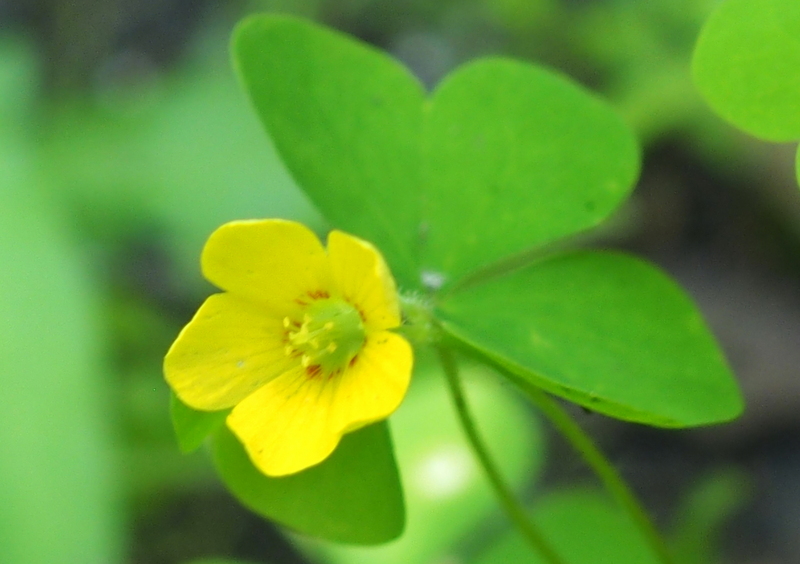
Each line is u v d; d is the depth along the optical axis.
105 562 0.21
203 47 0.36
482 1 0.36
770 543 0.25
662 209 0.32
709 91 0.18
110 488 0.22
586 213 0.19
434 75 0.36
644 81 0.30
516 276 0.19
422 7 0.36
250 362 0.18
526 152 0.19
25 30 0.40
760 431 0.27
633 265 0.19
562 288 0.19
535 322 0.19
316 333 0.18
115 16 0.40
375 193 0.19
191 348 0.17
